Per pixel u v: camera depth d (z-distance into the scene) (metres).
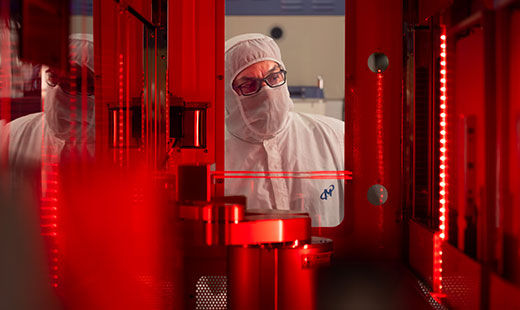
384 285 2.55
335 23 2.93
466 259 1.92
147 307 2.49
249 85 2.99
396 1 2.91
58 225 2.35
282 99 2.96
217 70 2.96
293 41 2.94
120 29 2.74
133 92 2.70
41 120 2.72
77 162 2.70
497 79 1.62
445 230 2.30
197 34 2.96
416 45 2.72
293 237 2.02
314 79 2.95
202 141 2.90
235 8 2.95
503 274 1.62
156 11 2.83
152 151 2.69
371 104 2.92
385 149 2.93
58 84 2.74
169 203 2.42
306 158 2.96
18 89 2.62
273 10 2.94
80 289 2.30
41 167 2.60
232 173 2.96
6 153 2.60
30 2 1.53
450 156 2.24
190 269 2.74
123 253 2.54
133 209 2.61
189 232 2.66
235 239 1.93
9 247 2.02
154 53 2.79
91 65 2.80
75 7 2.76
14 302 1.94
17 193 2.33
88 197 2.58
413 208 2.78
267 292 2.07
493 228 1.69
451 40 2.20
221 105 2.96
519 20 1.47
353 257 2.93
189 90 2.97
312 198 2.95
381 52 2.92
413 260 2.75
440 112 2.32
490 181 1.68
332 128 2.95
